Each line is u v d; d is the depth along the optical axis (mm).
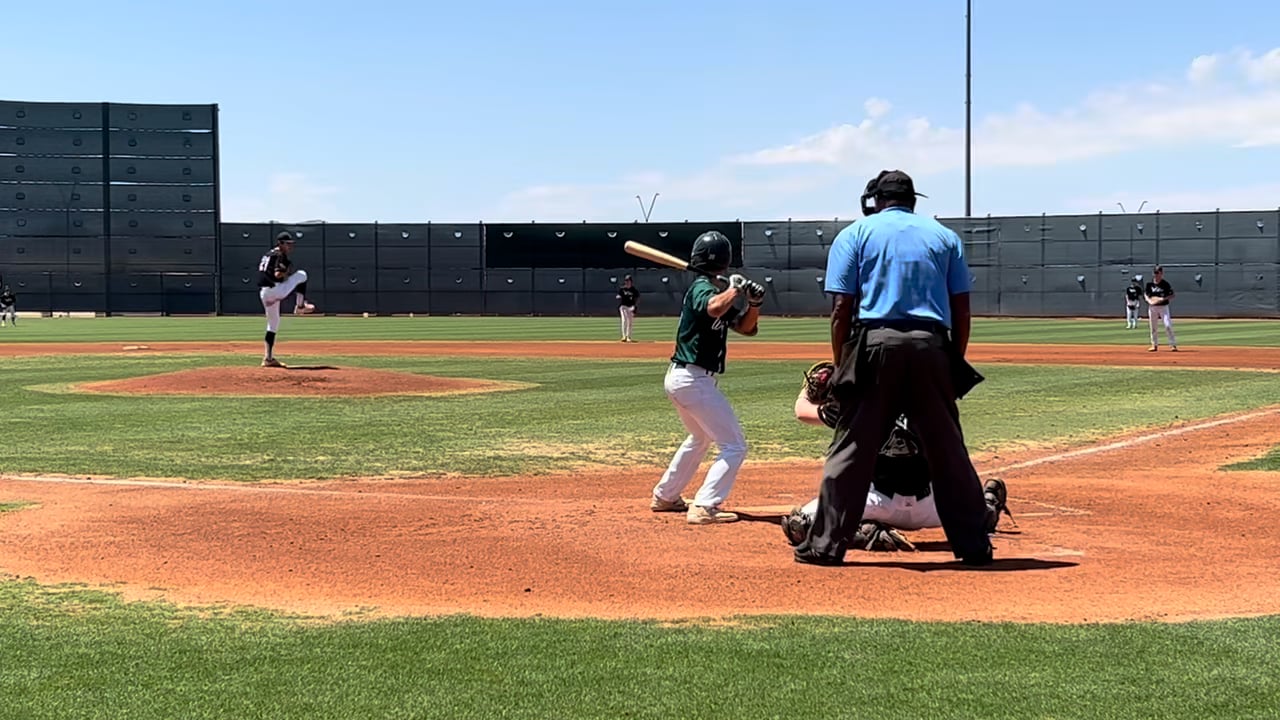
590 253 64938
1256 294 56406
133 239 68562
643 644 5027
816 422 7598
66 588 6137
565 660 4809
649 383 20688
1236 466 10719
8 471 10328
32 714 4207
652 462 11203
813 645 4980
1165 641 4996
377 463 11008
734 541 7246
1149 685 4418
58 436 12891
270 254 20188
